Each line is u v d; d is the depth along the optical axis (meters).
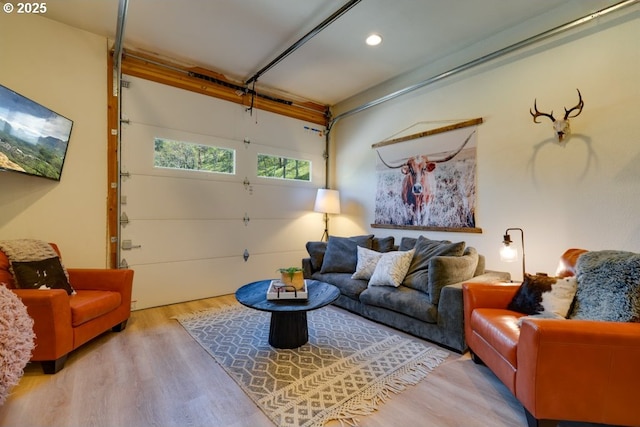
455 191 3.41
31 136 2.52
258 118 4.36
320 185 5.06
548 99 2.72
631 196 2.29
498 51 2.98
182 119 3.70
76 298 2.41
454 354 2.34
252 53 3.50
